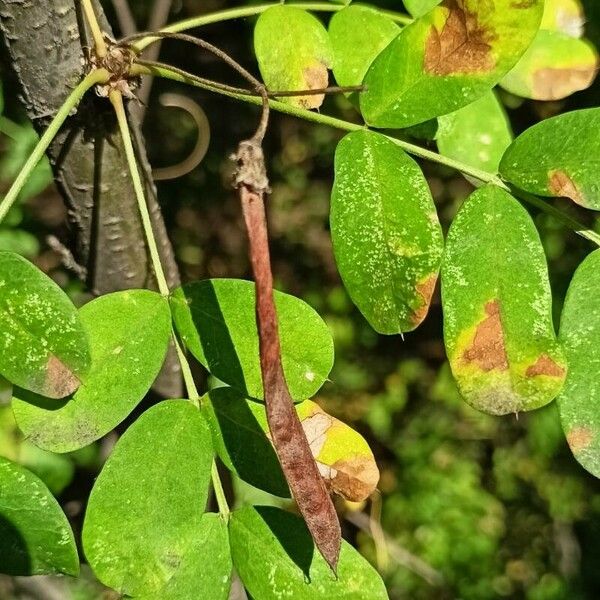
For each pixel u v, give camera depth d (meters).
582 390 0.12
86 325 0.12
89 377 0.12
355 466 0.13
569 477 0.48
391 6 0.15
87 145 0.15
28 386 0.12
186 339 0.12
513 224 0.13
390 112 0.13
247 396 0.12
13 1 0.13
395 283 0.12
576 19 0.14
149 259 0.16
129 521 0.11
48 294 0.12
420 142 0.15
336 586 0.12
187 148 0.46
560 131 0.13
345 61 0.14
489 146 0.14
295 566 0.12
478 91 0.13
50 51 0.14
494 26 0.12
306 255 0.52
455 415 0.50
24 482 0.11
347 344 0.50
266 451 0.12
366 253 0.12
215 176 0.48
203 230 0.49
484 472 0.49
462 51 0.13
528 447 0.49
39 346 0.12
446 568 0.46
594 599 0.47
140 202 0.13
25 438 0.12
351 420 0.50
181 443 0.12
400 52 0.13
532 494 0.48
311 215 0.52
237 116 0.47
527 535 0.48
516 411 0.12
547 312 0.12
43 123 0.15
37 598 0.26
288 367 0.12
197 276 0.49
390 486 0.49
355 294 0.12
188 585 0.12
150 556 0.11
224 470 0.15
